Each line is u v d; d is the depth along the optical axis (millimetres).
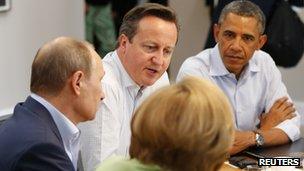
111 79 2422
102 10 5629
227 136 1277
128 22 2381
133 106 2516
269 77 3195
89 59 1935
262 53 3268
